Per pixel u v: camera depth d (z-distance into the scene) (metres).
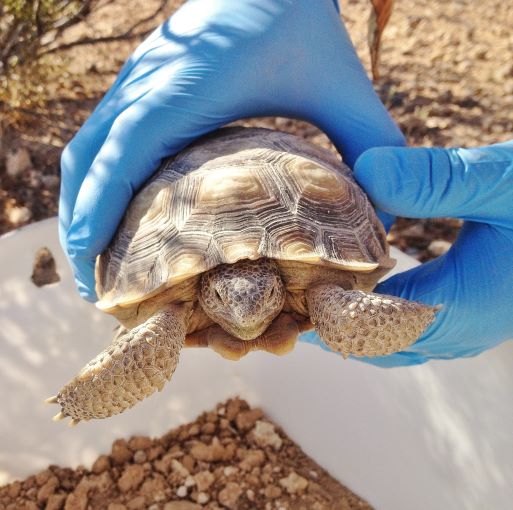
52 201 0.38
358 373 0.33
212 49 0.24
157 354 0.19
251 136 0.23
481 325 0.25
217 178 0.21
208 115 0.24
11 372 0.34
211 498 0.35
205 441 0.37
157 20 0.49
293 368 0.36
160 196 0.21
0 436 0.34
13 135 0.41
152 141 0.24
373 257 0.21
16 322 0.34
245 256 0.19
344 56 0.26
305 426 0.36
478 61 0.46
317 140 0.41
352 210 0.21
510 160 0.24
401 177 0.23
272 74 0.25
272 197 0.20
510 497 0.28
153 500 0.35
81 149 0.26
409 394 0.31
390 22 0.50
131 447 0.36
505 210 0.25
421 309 0.20
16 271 0.34
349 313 0.19
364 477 0.34
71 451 0.35
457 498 0.30
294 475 0.35
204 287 0.20
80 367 0.35
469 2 0.52
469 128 0.40
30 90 0.41
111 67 0.46
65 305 0.34
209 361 0.37
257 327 0.19
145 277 0.20
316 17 0.26
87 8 0.43
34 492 0.34
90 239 0.23
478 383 0.28
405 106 0.42
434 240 0.36
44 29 0.40
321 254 0.20
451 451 0.30
